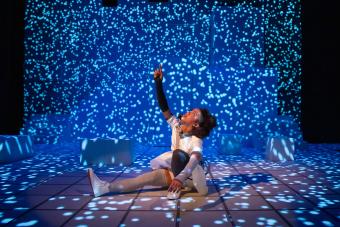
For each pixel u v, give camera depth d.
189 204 2.73
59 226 2.20
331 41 8.36
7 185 3.44
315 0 8.41
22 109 8.71
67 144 7.78
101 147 4.83
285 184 3.53
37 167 4.60
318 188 3.34
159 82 3.19
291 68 8.66
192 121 2.95
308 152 6.57
